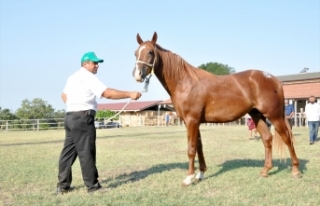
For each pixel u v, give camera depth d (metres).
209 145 13.73
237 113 6.57
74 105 5.62
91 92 5.65
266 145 7.02
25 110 49.72
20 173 7.74
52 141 18.47
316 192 5.61
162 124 50.88
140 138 18.97
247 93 6.58
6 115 46.50
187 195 5.56
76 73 5.80
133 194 5.54
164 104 52.06
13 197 5.58
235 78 6.69
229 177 6.87
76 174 7.64
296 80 44.31
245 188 5.98
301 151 11.16
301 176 6.81
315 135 14.04
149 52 6.09
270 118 6.69
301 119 33.38
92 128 5.73
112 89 5.62
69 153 5.88
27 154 11.74
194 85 6.39
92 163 5.77
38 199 5.46
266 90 6.61
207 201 5.11
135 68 6.07
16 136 24.05
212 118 6.54
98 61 5.82
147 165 8.73
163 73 6.37
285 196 5.37
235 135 19.89
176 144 14.79
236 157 9.97
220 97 6.46
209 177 6.96
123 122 51.75
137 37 6.39
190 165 6.32
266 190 5.80
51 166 8.80
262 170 7.00
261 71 6.87
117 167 8.52
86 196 5.54
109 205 5.01
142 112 53.78
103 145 14.70
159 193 5.64
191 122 6.37
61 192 5.88
